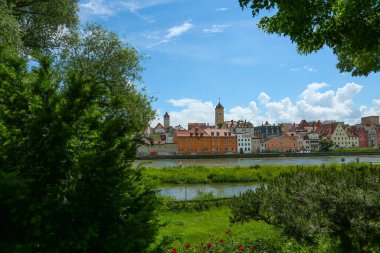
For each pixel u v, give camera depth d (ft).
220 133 510.58
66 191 12.00
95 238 12.21
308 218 24.98
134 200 14.02
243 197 30.94
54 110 12.46
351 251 25.39
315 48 27.35
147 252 13.82
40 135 12.16
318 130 649.20
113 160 12.80
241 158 372.38
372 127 621.72
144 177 15.58
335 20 25.82
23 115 12.78
